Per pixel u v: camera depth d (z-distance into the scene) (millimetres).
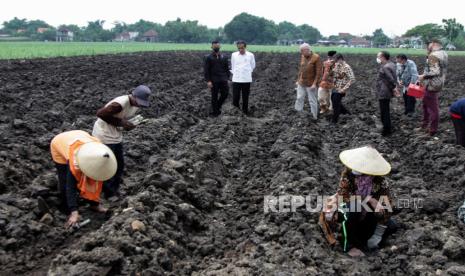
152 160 10445
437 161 10586
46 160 9938
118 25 171375
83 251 5996
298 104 15328
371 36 170750
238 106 16109
